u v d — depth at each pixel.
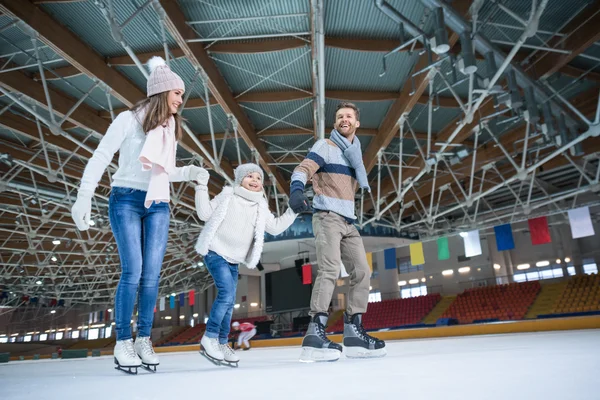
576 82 11.62
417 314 24.86
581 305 19.42
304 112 13.16
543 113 10.94
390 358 2.77
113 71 10.09
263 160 14.37
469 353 2.83
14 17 7.68
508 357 2.21
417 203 22.44
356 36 9.77
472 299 23.47
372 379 1.52
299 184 2.91
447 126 14.06
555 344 3.62
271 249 26.20
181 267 32.09
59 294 34.50
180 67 10.32
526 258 23.86
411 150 16.16
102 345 42.97
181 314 42.16
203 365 3.71
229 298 3.19
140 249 2.44
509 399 0.99
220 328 3.24
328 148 3.16
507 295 22.44
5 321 49.12
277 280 29.06
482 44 8.69
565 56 9.45
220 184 18.12
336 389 1.30
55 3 8.24
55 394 1.44
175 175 3.10
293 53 10.15
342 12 9.03
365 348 3.09
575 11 8.96
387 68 10.87
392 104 12.44
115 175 2.48
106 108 12.16
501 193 21.22
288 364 2.83
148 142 2.44
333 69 10.94
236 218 3.29
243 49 9.70
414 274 28.22
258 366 2.81
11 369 5.49
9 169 15.48
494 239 24.44
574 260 22.22
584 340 4.22
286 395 1.22
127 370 2.35
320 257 3.05
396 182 18.28
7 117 11.84
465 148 12.91
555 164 16.47
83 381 1.95
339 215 3.07
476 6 7.63
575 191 15.94
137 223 2.46
